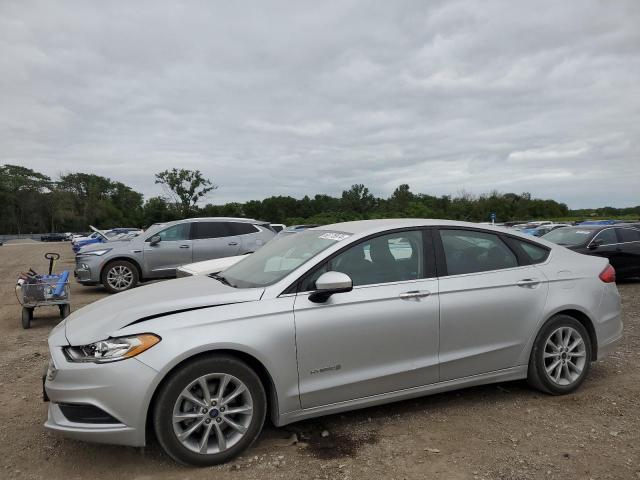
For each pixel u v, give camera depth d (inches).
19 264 992.2
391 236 156.3
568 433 140.9
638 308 333.4
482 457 127.9
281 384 132.1
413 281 152.2
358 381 141.0
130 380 118.6
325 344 136.9
